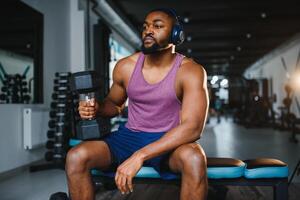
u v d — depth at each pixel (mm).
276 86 12938
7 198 2293
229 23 8625
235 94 13398
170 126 1396
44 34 4020
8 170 3109
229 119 14688
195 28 9117
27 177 2988
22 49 3580
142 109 1423
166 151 1204
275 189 1514
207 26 8898
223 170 1481
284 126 8188
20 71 3582
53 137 3410
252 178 1499
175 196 2271
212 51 12938
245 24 8742
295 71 10180
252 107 9445
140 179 1467
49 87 4121
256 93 10117
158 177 1434
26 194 2396
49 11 4172
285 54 11609
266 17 8078
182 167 1189
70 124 3303
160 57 1376
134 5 6871
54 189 2543
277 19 8250
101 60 5242
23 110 3393
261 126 9172
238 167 1496
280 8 7340
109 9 6043
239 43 11297
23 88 3572
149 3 6758
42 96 3877
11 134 3182
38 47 3830
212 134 7043
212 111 15633
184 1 6711
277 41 10992
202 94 1284
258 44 11531
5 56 3348
